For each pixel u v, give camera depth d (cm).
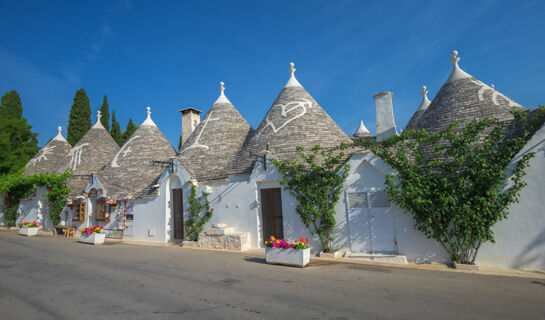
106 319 543
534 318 520
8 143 3391
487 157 936
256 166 1359
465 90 1234
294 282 774
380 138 1440
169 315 555
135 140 2261
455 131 1038
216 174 1569
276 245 1030
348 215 1125
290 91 1675
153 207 1741
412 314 540
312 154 1265
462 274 841
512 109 996
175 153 2327
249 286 741
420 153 1031
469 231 905
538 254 862
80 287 766
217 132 1883
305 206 1177
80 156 2570
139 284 785
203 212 1520
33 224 2288
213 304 611
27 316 570
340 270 911
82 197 2125
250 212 1366
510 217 900
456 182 941
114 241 1795
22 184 2616
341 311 559
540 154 878
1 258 1221
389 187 1056
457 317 525
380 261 1017
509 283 745
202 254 1248
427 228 995
